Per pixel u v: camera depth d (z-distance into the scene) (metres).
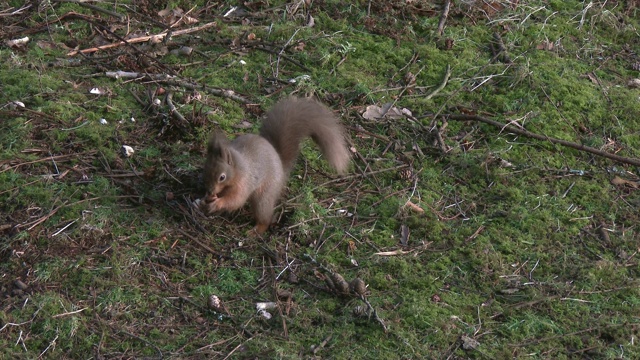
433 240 8.80
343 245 8.54
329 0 12.60
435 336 7.55
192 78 10.66
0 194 8.36
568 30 12.95
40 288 7.47
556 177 10.02
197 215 8.52
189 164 9.10
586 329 7.87
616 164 10.38
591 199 9.74
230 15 12.14
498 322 7.87
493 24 12.73
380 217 9.00
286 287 7.89
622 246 9.05
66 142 9.18
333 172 9.55
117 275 7.68
